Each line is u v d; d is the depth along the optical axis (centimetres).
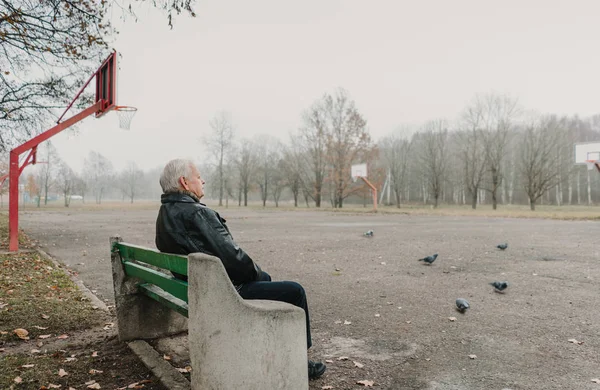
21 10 805
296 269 851
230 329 221
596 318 505
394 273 806
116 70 1070
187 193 294
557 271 825
